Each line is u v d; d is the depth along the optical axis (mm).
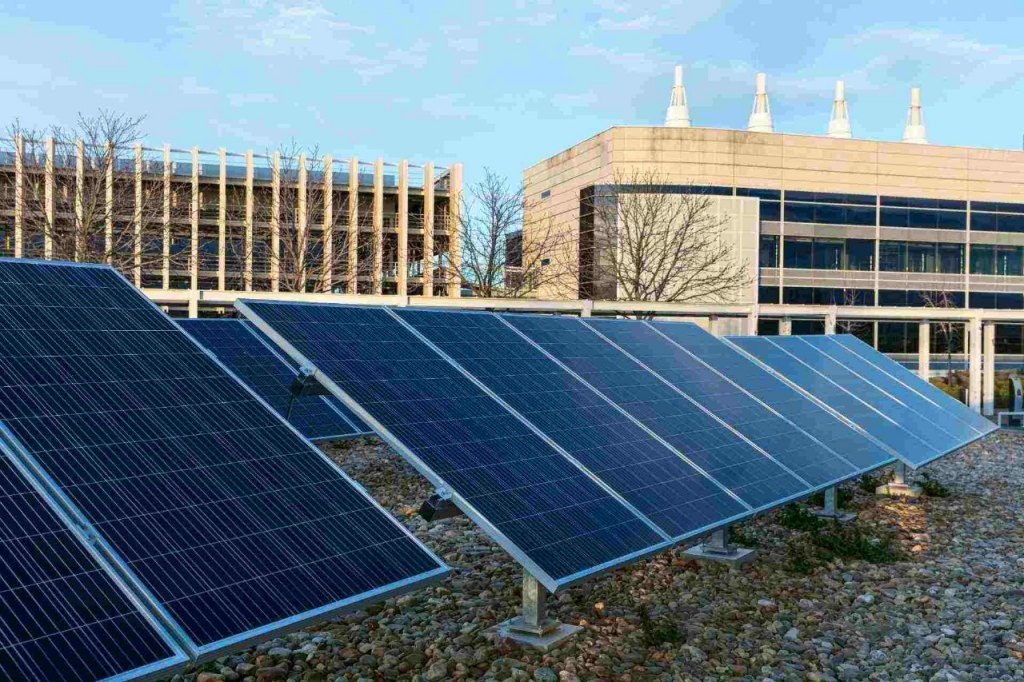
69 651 4371
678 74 63719
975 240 63531
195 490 5957
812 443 12820
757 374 15039
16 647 4246
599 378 11180
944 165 62656
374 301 23203
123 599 4828
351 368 8414
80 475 5559
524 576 8484
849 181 60656
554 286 59781
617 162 56375
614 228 51625
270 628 5148
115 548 5125
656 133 56406
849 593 10680
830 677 8141
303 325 8781
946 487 18422
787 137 59031
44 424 5828
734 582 10812
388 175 71250
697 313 29469
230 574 5391
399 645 8445
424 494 15438
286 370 15711
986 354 36469
